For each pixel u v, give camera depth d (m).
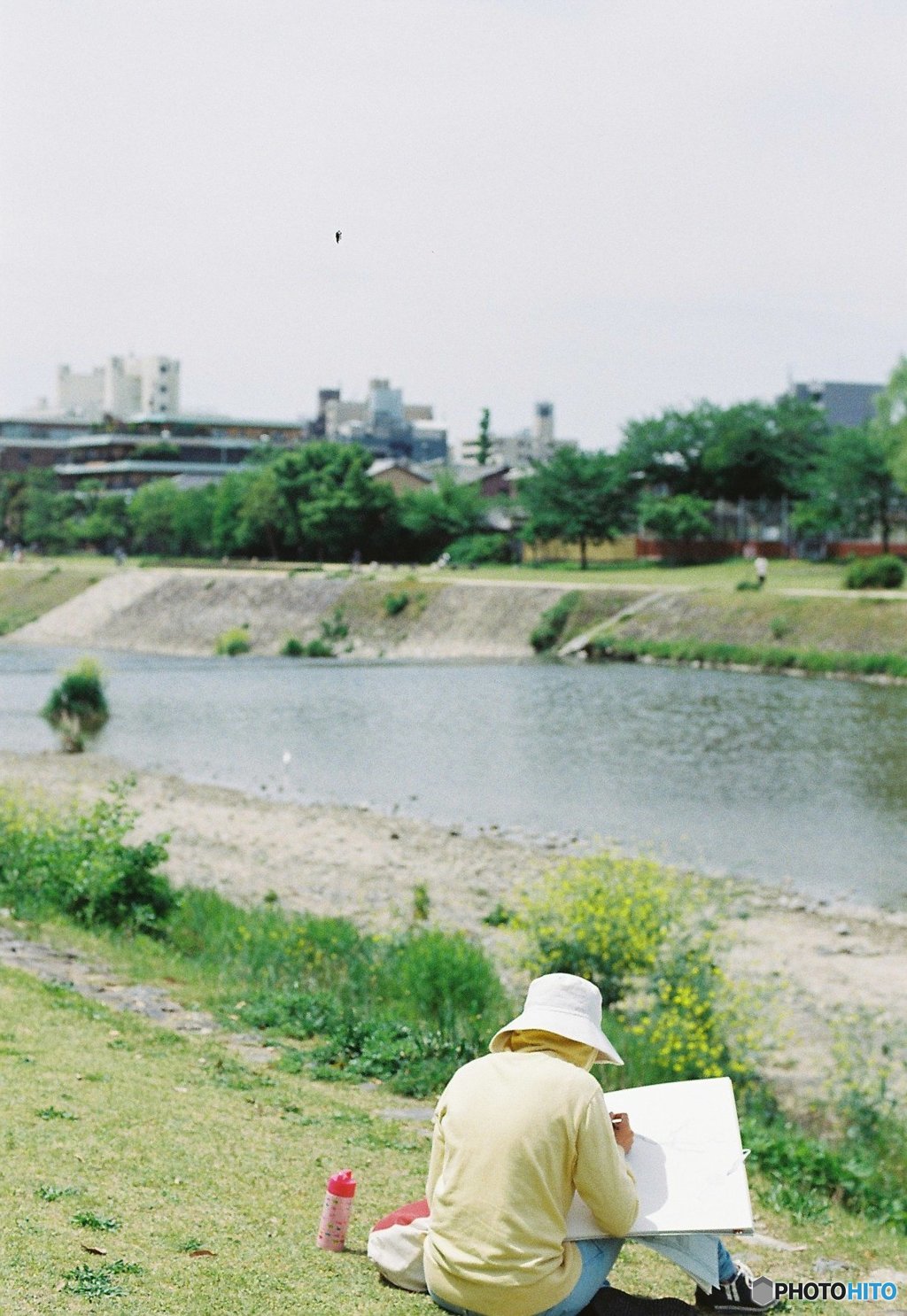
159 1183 6.52
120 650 84.88
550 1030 5.06
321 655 76.69
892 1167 10.38
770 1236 7.89
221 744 41.06
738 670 59.41
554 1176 4.82
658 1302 5.47
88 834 17.14
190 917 16.27
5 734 43.72
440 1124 5.04
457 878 22.72
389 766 36.66
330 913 19.64
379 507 108.75
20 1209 5.79
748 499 97.94
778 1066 13.30
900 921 20.20
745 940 18.69
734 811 29.67
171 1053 9.81
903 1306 6.55
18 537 149.00
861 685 53.00
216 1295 5.14
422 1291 5.43
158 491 137.00
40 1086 8.06
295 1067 10.19
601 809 30.11
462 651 73.38
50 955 13.13
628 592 72.69
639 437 100.38
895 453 81.31
